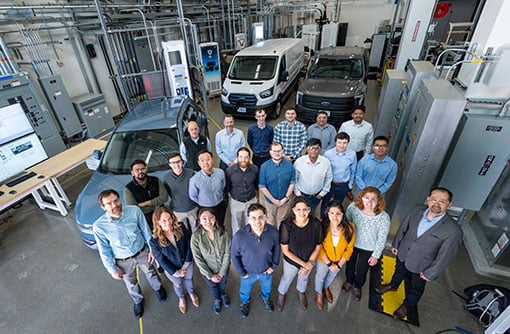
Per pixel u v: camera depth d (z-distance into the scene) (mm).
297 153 3924
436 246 2176
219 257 2408
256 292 2973
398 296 2844
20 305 2928
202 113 5449
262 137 4086
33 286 3131
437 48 5727
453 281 2994
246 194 3092
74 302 2939
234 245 2225
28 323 2752
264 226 2189
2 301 2975
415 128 3086
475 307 2598
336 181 3369
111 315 2799
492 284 2945
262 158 4238
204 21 9297
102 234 2295
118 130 4051
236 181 3016
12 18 5066
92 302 2934
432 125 2727
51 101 5832
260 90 6625
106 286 3107
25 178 3902
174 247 2383
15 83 4859
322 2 13453
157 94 7102
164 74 6961
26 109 5086
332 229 2285
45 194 4430
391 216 3424
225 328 2637
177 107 4586
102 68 7340
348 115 6051
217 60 8852
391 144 4348
